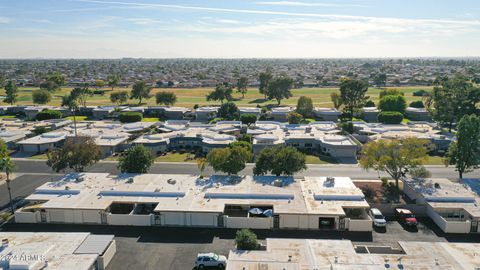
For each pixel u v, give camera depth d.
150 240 56.94
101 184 70.50
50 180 84.56
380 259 44.91
